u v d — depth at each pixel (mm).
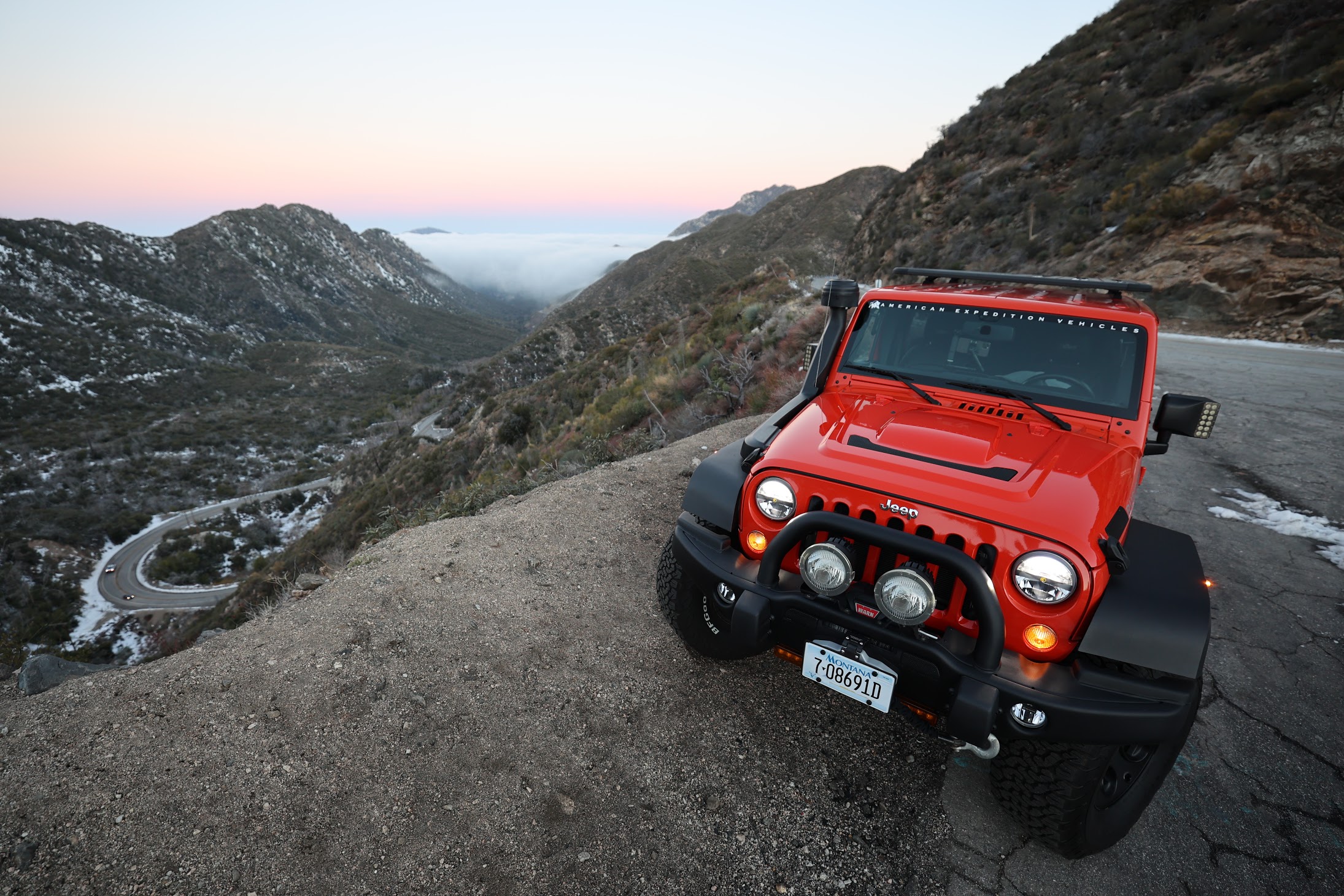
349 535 34344
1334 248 18375
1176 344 17203
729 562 2750
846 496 2502
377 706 3025
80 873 2182
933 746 3066
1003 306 3225
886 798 2766
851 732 3123
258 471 187375
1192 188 22281
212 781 2559
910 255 36562
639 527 5207
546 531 4938
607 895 2281
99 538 132875
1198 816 2738
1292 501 6168
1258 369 13188
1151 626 2045
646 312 190000
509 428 28453
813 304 17453
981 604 2150
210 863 2254
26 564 114500
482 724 2998
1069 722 2084
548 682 3307
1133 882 2424
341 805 2521
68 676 3346
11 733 2699
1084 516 2219
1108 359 2986
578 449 10664
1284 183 20250
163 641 95188
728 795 2734
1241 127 22766
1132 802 2537
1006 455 2598
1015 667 2205
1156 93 30984
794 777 2850
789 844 2525
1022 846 2555
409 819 2492
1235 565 4918
